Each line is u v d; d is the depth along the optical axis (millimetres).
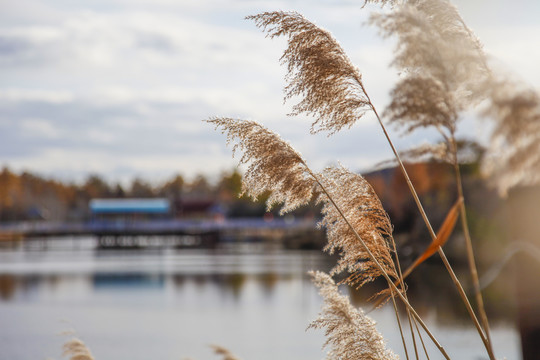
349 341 3248
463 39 2359
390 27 2336
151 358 23672
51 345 25406
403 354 20672
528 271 3443
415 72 2332
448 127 2271
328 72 2898
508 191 3441
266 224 111688
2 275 58844
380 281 36000
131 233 110750
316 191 3201
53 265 70812
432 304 32719
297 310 35312
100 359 23344
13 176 178000
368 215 3295
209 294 43781
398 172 48750
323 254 83562
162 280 53344
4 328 30203
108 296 43719
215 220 137250
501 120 1812
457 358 19984
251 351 24297
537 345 3420
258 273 57250
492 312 29859
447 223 2414
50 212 188750
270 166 3143
